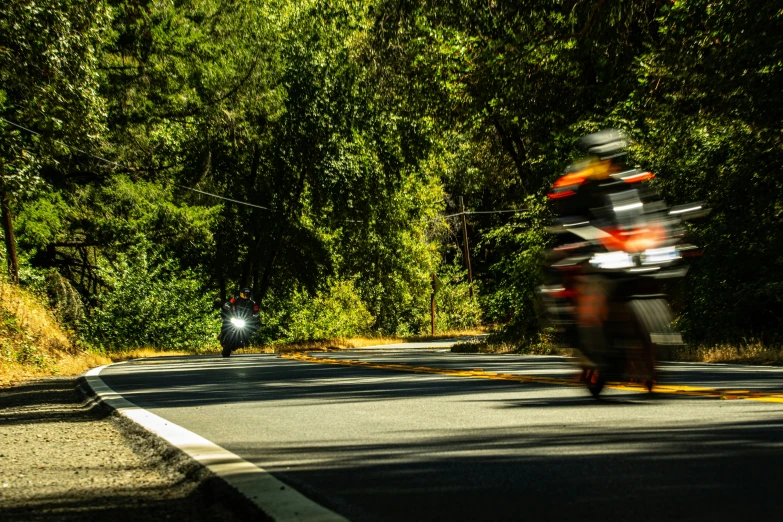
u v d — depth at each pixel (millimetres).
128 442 6742
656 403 7117
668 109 19000
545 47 22969
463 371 12727
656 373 6926
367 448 5562
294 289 46188
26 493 4809
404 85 28766
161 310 36062
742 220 17125
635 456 4816
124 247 35406
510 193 35312
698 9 17250
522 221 22625
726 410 6539
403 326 61781
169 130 35000
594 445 5223
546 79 24344
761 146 16812
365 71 30141
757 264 17156
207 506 4277
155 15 31031
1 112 21297
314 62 36812
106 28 20844
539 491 4113
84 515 4180
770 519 3434
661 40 19875
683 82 18422
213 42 33125
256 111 36938
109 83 30719
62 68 19375
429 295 61406
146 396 10320
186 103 34219
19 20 18031
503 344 24906
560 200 7211
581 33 22375
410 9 26938
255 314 26438
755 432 5453
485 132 28984
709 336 17672
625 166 7023
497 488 4223
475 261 68625
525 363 14867
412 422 6703
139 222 33906
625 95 22500
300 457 5344
